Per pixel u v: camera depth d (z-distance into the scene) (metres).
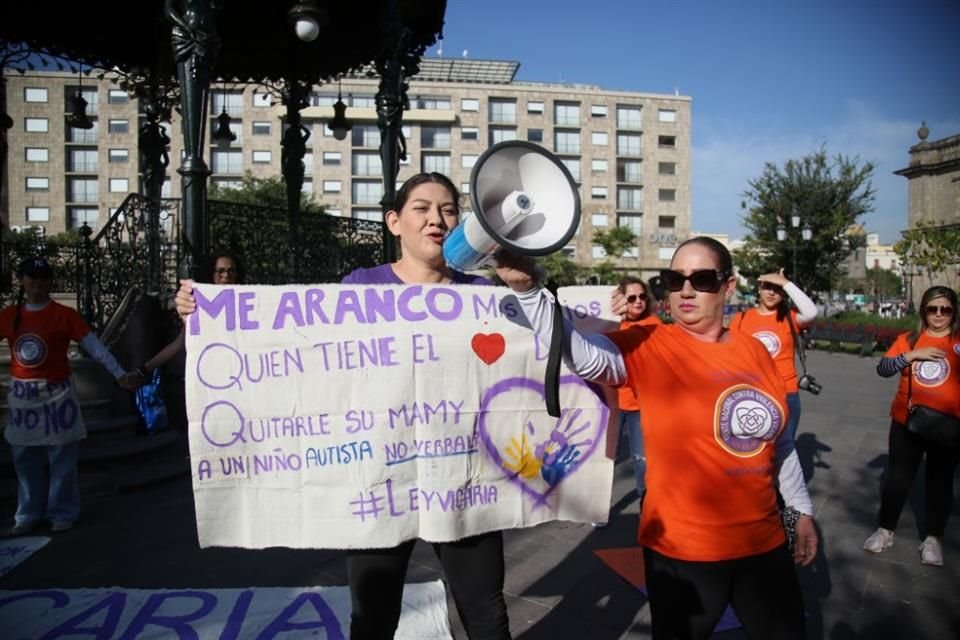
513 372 2.16
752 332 4.79
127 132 57.44
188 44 6.13
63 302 8.72
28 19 8.48
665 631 1.90
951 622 3.12
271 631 2.85
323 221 9.54
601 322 2.32
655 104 68.69
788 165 28.84
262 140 58.38
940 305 3.80
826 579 3.64
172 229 7.55
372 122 61.81
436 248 2.16
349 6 8.27
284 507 2.02
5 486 4.91
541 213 1.54
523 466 2.17
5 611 3.02
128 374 3.19
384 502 2.02
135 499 4.88
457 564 2.07
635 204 68.44
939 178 33.88
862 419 8.73
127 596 3.18
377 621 2.04
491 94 64.19
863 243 29.28
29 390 4.12
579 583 3.48
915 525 4.56
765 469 1.89
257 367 2.04
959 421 3.71
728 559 1.83
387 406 2.05
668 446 1.91
